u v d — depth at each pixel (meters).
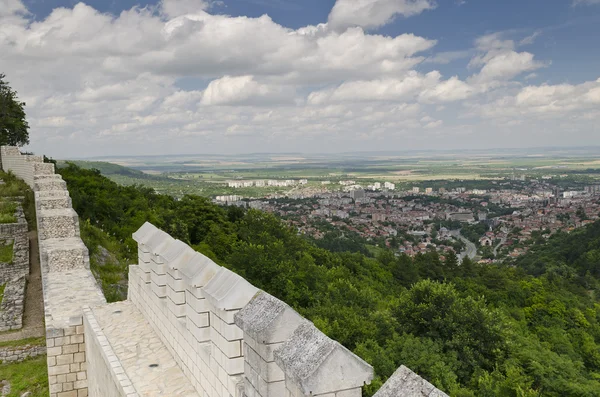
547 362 30.66
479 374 28.00
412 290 35.31
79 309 14.41
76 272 19.38
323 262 63.31
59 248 20.70
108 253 30.31
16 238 28.58
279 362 5.55
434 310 32.38
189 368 9.15
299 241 63.19
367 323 31.80
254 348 6.44
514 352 31.67
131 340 11.19
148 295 12.30
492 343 30.84
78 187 44.00
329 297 41.25
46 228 24.17
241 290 7.45
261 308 6.53
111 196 45.44
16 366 16.72
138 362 9.99
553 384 29.16
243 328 6.57
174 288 9.91
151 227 12.84
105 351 10.54
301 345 5.50
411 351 27.78
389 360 26.91
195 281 8.49
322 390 5.00
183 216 56.91
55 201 27.88
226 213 67.75
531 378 28.52
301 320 6.20
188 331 9.16
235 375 7.36
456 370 28.44
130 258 32.19
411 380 4.14
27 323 19.72
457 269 76.19
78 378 13.20
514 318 53.09
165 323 10.75
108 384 10.10
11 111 58.94
